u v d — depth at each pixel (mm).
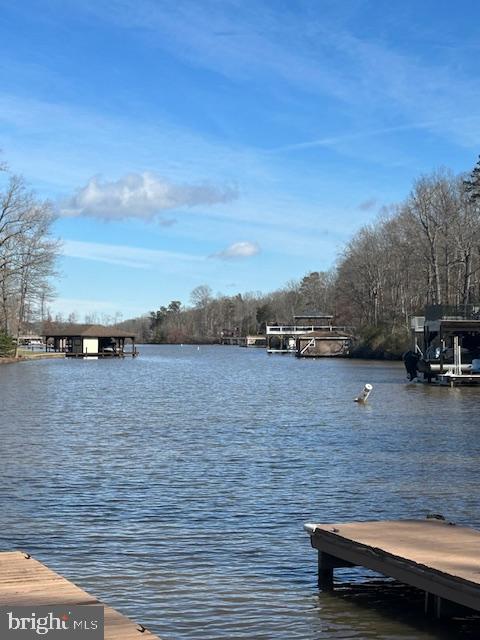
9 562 8625
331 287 151250
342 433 23922
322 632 8055
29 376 58156
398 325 95875
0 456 18828
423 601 8953
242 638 7902
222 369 71562
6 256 81375
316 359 98750
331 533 9336
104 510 13203
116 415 29391
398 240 98125
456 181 82438
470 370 47906
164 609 8656
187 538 11477
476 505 13641
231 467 17453
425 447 20844
